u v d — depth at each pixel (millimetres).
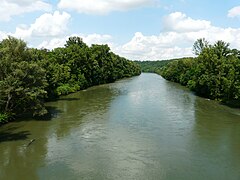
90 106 61125
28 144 35812
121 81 144250
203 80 76250
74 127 43625
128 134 40219
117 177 27094
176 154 32781
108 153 32969
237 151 33750
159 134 40281
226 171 28422
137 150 33938
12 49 48062
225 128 43500
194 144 36094
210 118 50188
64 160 30938
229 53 79812
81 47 115500
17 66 45344
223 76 72500
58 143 36312
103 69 126000
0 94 43531
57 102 66625
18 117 49812
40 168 28953
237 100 63844
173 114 53438
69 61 94875
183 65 134125
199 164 30047
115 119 48938
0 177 26984
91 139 37938
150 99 72688
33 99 47281
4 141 37031
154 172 28156
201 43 100062
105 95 80125
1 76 46094
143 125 45094
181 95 82250
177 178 26922
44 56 71000
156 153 33000
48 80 67250
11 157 31672
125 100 70250
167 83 132500
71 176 27250
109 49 138750
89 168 28984
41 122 46562
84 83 99500
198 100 72000
